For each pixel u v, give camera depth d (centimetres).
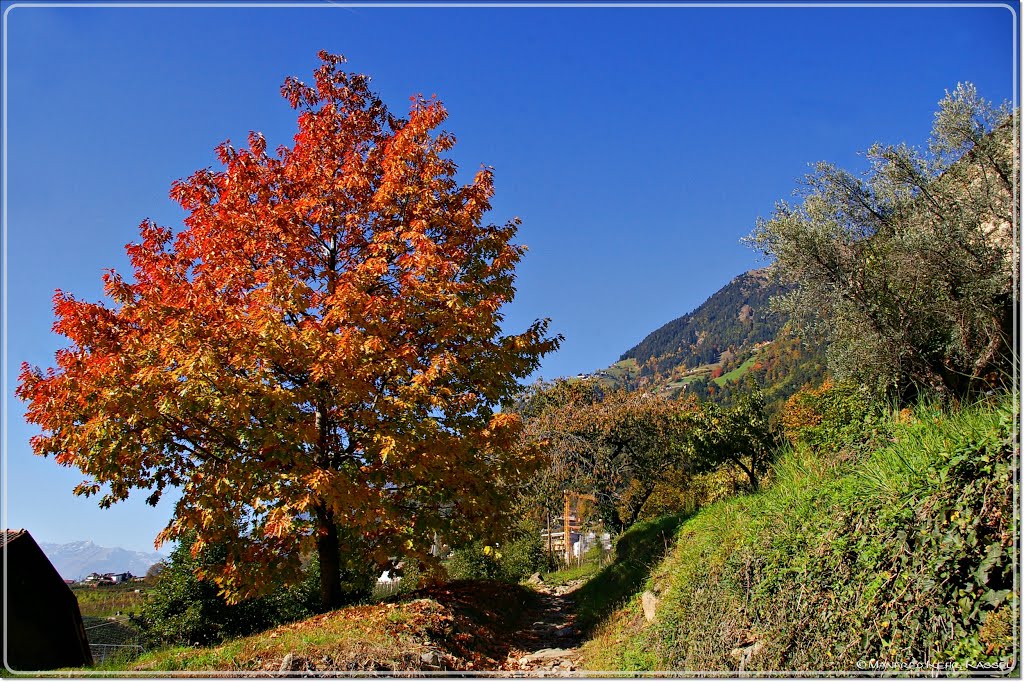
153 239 1276
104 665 964
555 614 1672
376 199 1236
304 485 1070
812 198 1211
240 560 1155
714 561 902
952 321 1006
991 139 1034
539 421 2723
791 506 787
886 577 531
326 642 895
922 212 1101
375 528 1222
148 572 2330
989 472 499
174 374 1012
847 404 990
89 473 1066
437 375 1112
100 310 1166
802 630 621
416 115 1339
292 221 1232
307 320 1135
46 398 1105
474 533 1266
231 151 1314
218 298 1197
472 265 1338
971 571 467
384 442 1052
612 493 2598
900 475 591
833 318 1139
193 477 1127
